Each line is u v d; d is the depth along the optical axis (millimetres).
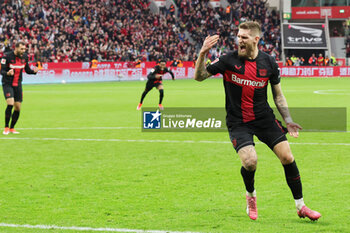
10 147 11039
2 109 19875
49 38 43719
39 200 6633
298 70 50156
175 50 51531
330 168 8531
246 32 5520
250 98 5680
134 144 11414
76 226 5484
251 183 5629
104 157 9812
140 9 54062
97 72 43406
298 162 9086
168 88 34312
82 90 31875
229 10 55812
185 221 5652
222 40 54406
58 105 21594
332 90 30484
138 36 50594
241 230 5305
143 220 5699
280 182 7535
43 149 10766
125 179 7867
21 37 40938
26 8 44281
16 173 8359
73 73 41938
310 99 23812
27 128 14219
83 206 6324
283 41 55875
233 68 5645
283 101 5844
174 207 6258
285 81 42094
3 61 12773
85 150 10625
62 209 6191
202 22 55406
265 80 5652
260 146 10875
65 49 43438
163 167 8805
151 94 28344
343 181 7562
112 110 19344
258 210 6102
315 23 57375
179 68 49594
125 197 6762
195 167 8773
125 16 51562
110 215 5914
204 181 7695
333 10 57406
